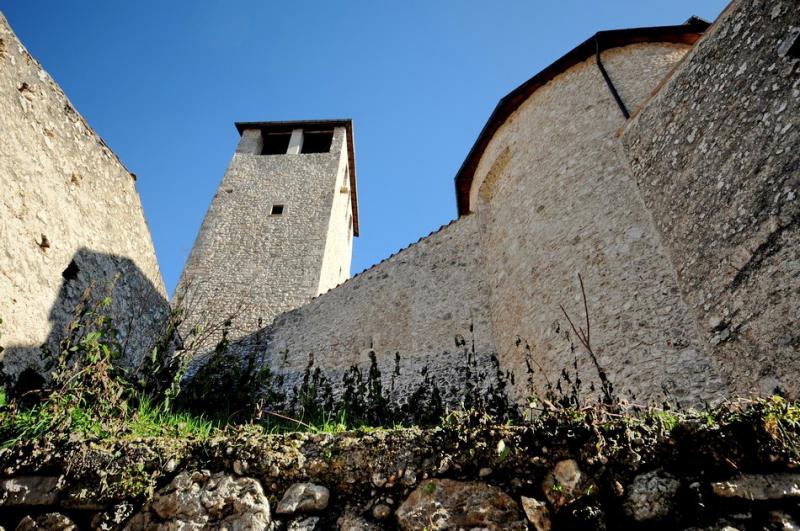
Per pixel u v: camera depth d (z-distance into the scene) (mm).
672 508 2180
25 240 4699
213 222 17672
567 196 7508
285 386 10742
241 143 21031
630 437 2410
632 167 6645
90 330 5332
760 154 4617
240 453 2857
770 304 4215
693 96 5758
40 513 2770
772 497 2088
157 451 2949
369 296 11359
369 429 3016
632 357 5441
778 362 4035
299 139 21469
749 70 4965
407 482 2584
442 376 8625
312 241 16953
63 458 2947
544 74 9203
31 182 4910
